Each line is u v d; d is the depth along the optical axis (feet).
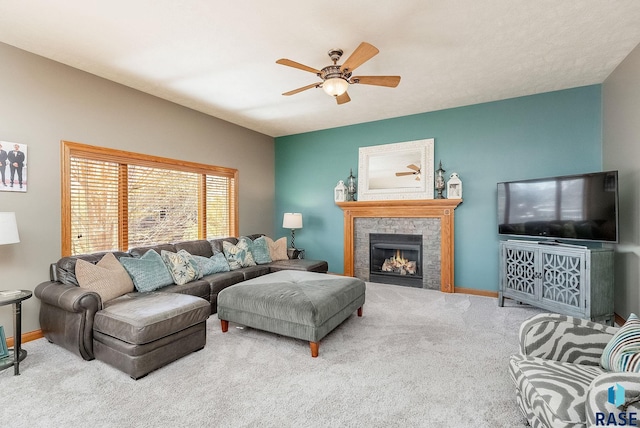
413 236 15.96
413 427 5.49
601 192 10.07
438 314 11.53
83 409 5.96
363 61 8.00
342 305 9.49
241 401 6.24
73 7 7.30
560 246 10.52
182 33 8.45
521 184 12.34
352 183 17.49
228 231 17.26
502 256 12.53
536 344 5.66
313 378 7.13
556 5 7.31
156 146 13.20
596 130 12.14
